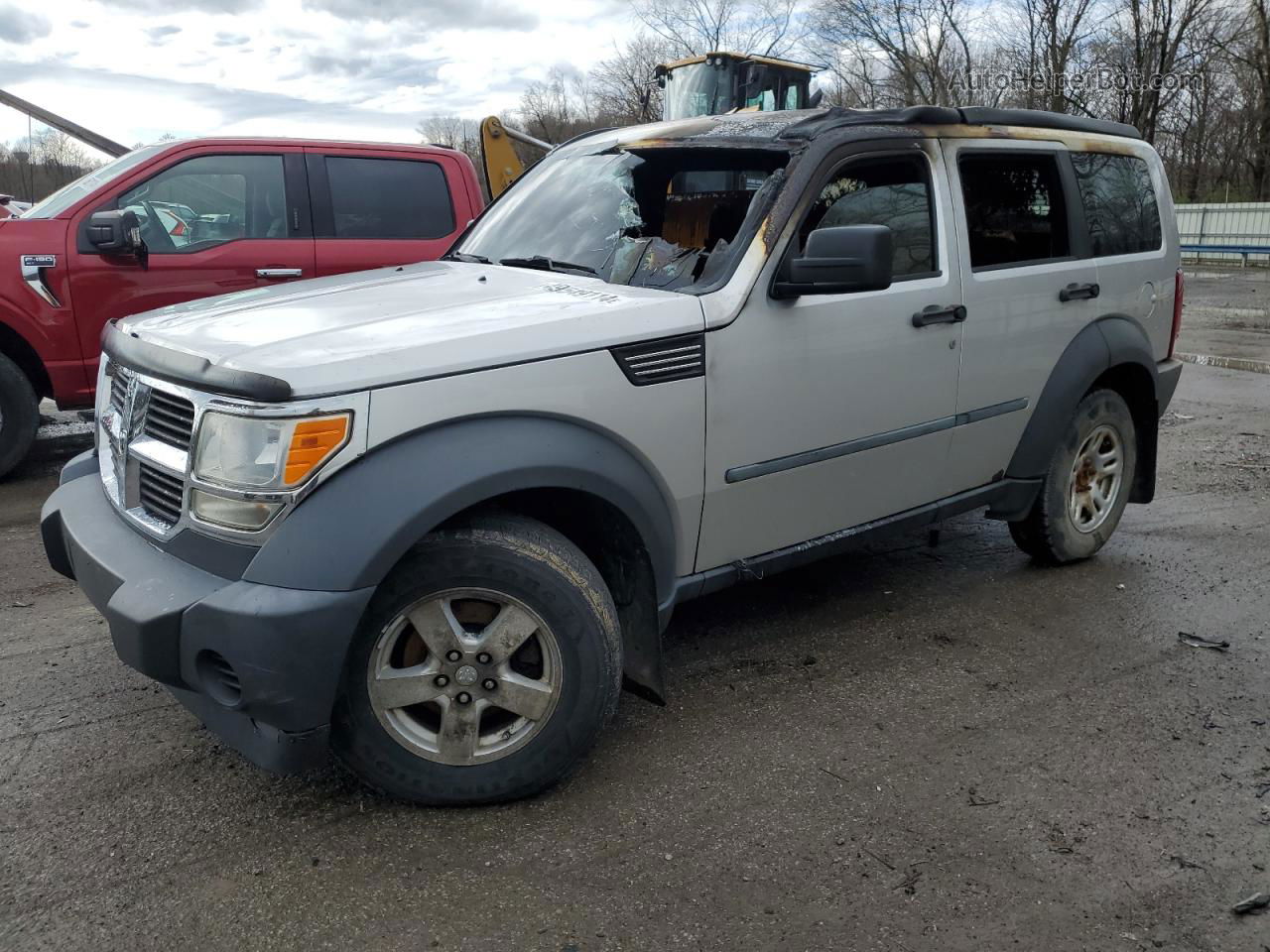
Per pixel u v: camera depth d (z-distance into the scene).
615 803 2.84
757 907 2.41
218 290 6.35
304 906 2.41
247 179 6.47
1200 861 2.60
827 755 3.11
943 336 3.78
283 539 2.43
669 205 3.71
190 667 2.50
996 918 2.38
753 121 3.78
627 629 3.13
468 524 2.68
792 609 4.29
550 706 2.77
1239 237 29.33
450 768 2.74
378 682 2.63
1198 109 38.12
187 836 2.67
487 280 3.43
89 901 2.42
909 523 3.96
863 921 2.37
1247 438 7.58
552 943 2.29
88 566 2.75
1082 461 4.67
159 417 2.76
